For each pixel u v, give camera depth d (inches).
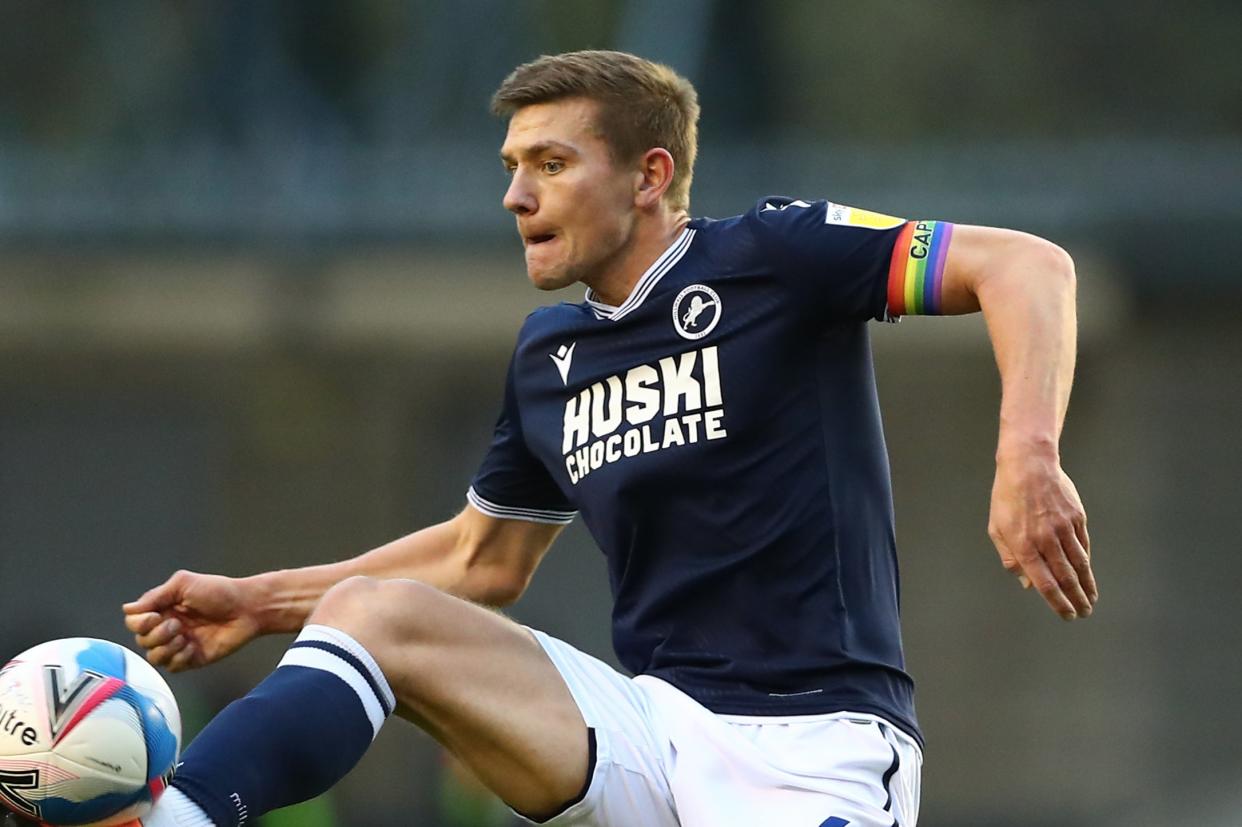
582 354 560.1
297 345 2659.9
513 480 615.5
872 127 3553.2
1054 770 2561.5
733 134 3422.7
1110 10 3577.8
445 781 1334.9
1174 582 2603.3
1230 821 2330.2
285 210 2613.2
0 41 3489.2
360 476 2701.8
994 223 2652.6
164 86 3376.0
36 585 2770.7
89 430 2778.1
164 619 587.8
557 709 505.7
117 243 2620.6
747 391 532.4
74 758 418.9
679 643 537.0
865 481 542.6
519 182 549.3
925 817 2556.6
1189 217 2610.7
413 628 483.2
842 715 518.6
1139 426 2635.3
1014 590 2598.4
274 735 450.9
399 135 3144.7
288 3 3329.2
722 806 508.7
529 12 3287.4
